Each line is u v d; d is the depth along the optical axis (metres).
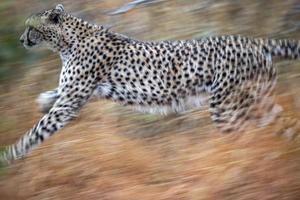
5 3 27.12
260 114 19.34
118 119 21.55
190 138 20.00
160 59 19.56
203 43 19.61
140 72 19.62
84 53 19.88
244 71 19.25
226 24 25.03
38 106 21.86
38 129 19.33
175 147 19.64
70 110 19.77
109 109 21.89
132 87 19.77
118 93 20.05
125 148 19.77
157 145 19.98
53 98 20.69
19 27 25.91
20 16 26.88
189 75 19.42
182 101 19.78
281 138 18.59
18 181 18.98
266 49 19.53
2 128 21.50
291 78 21.12
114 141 20.25
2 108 22.81
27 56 24.88
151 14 26.48
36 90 23.66
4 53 24.77
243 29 24.59
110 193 18.14
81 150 19.97
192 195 17.28
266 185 16.89
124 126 21.25
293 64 21.67
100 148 19.95
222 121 19.56
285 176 16.97
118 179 18.62
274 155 17.64
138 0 26.62
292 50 19.61
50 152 20.06
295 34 23.77
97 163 19.34
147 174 18.61
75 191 18.48
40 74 24.28
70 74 19.92
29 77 24.22
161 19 26.16
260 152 17.86
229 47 19.38
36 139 19.31
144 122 21.16
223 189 17.11
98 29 20.12
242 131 19.08
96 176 18.91
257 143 18.28
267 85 19.53
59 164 19.48
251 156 17.78
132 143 20.19
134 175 18.70
